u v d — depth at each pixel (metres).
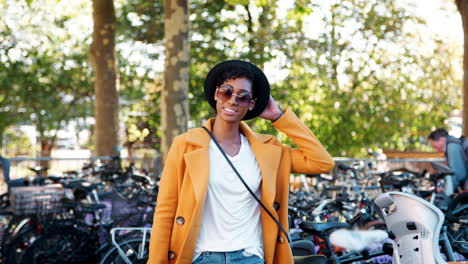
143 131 19.62
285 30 16.75
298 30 16.86
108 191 7.28
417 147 17.61
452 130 17.39
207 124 2.43
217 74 2.47
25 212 5.96
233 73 2.41
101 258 5.23
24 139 23.36
